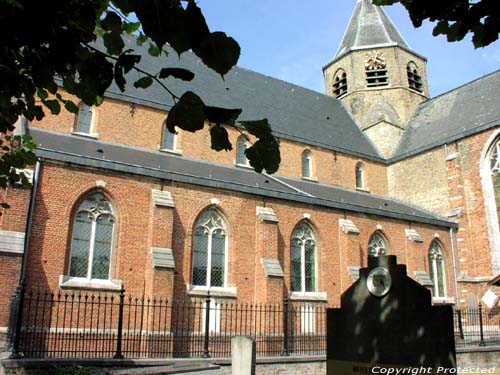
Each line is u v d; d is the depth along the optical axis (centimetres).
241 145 2530
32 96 451
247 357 1118
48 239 1566
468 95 3116
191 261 1830
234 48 270
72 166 1664
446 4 346
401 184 3092
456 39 385
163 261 1677
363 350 891
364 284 917
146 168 1791
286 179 2605
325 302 2128
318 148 2858
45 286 1529
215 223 1947
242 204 2002
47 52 348
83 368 1099
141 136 2252
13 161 685
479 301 2538
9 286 1418
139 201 1770
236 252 1931
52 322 1513
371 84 3522
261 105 2947
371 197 2912
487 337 2352
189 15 257
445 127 3031
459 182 2759
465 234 2683
